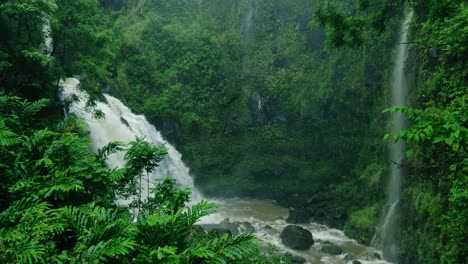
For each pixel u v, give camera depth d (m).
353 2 23.27
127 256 5.05
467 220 8.85
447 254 11.05
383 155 21.88
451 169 8.30
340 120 26.17
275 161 28.33
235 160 29.27
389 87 22.30
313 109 27.11
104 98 23.89
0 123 6.91
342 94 25.66
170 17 34.62
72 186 6.03
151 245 5.20
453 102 7.94
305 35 29.91
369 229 18.72
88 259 4.46
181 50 31.52
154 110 28.08
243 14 32.88
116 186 7.64
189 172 28.27
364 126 24.97
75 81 21.70
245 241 5.21
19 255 4.31
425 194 14.38
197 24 33.56
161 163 25.34
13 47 14.74
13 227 5.13
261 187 27.86
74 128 11.75
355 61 25.23
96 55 18.89
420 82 16.72
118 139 22.34
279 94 29.12
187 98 29.80
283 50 30.27
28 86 15.29
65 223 5.34
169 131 28.55
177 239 5.37
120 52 29.75
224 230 17.17
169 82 29.91
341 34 11.12
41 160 6.80
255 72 30.47
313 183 26.77
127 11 35.72
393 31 21.83
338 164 26.30
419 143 4.63
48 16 15.09
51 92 16.89
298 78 28.72
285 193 27.16
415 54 17.83
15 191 6.29
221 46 32.00
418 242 14.25
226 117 30.03
